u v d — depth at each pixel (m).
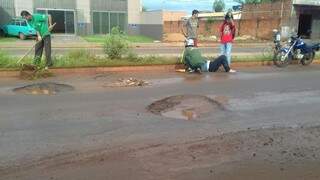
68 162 3.75
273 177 3.51
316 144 4.33
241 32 31.05
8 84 7.56
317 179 3.50
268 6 29.78
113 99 6.41
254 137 4.52
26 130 4.72
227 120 5.26
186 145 4.23
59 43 20.20
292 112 5.77
